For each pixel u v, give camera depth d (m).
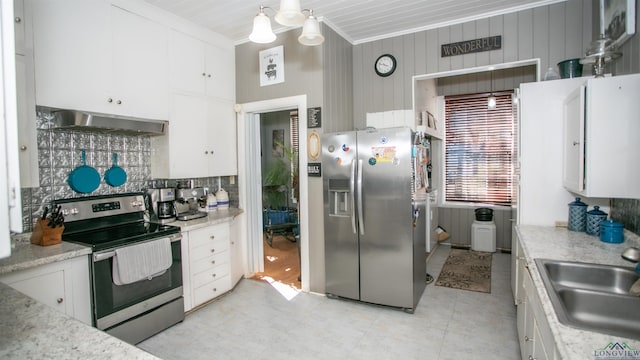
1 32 0.59
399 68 3.65
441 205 5.31
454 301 3.19
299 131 3.44
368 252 3.09
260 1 2.88
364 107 3.86
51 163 2.52
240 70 3.80
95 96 2.53
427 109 4.42
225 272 3.37
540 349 1.43
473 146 5.10
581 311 1.45
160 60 3.01
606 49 2.20
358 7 3.04
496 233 4.96
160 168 3.17
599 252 1.97
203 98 3.43
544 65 3.01
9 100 0.60
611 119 1.92
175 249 2.74
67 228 2.50
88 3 2.48
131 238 2.40
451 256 4.68
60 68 2.32
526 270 1.94
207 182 3.79
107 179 2.86
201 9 3.02
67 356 0.92
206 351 2.40
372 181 3.03
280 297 3.34
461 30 3.33
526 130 2.70
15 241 2.29
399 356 2.31
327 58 3.35
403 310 2.99
